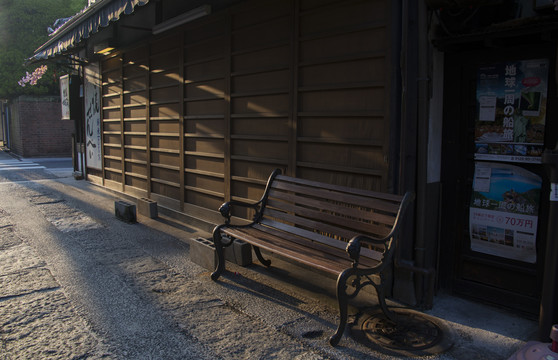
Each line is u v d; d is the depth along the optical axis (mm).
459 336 3188
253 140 5352
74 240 5711
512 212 3551
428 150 3682
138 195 8305
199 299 3826
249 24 5270
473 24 3363
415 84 3576
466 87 3738
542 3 2977
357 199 3689
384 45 3797
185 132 6660
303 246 3885
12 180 11453
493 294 3693
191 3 6277
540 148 3379
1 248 5324
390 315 3369
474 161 3746
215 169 6078
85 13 6324
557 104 3262
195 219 6469
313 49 4445
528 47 3367
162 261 4863
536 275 3447
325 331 3262
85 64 10398
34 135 20156
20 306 3639
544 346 2379
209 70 6023
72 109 11188
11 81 19594
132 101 8281
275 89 4930
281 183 4469
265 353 2943
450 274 3947
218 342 3084
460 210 3848
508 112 3520
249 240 3980
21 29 20000
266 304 3732
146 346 3018
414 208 3709
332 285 4180
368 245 3910
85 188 10102
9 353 2902
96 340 3094
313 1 4402
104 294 3916
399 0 3668
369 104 3957
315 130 4480
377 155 3912
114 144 9211
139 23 7734
